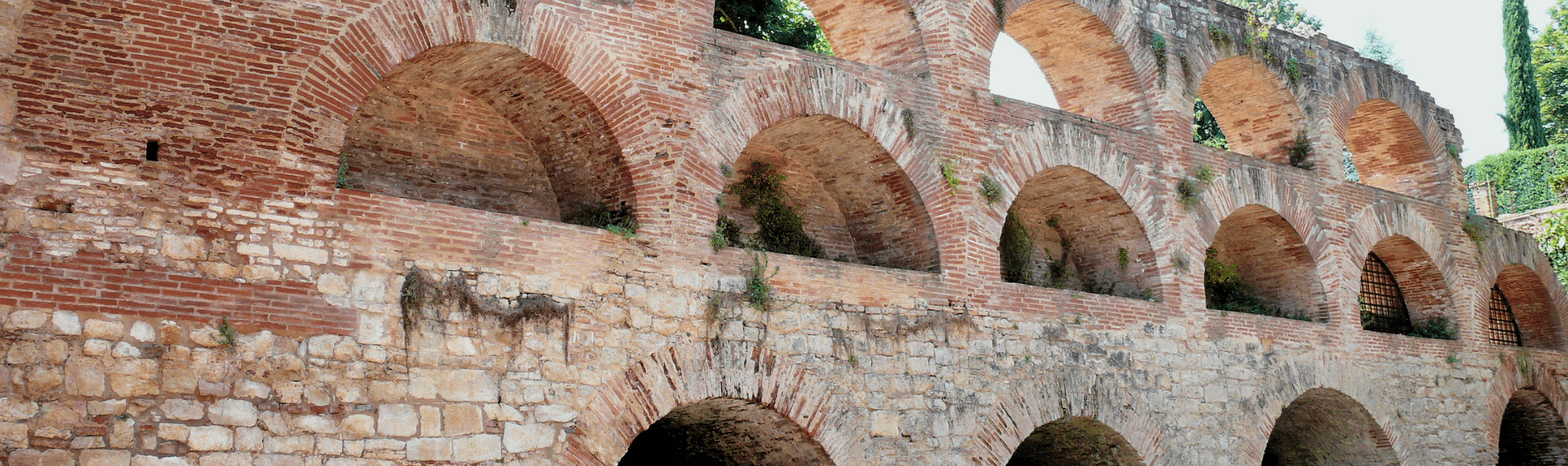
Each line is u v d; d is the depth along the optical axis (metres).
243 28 11.79
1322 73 23.38
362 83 12.41
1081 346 17.73
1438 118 26.28
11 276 10.46
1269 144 23.45
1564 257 30.88
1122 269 19.92
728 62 15.16
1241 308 21.73
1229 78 22.80
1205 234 20.09
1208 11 21.58
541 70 13.95
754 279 14.69
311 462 11.44
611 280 13.57
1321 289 22.06
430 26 12.94
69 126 10.93
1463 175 26.53
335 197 12.06
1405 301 25.80
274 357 11.45
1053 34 20.28
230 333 11.26
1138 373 18.36
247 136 11.65
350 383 11.77
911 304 16.06
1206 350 19.47
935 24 17.66
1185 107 20.50
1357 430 22.42
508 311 12.80
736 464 16.84
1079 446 18.77
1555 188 33.69
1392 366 22.81
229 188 11.50
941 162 16.92
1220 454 19.12
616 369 13.36
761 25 25.28
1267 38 22.45
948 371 16.12
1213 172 20.59
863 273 15.71
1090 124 19.06
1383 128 25.95
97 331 10.72
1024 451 19.81
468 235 12.76
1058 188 19.61
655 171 14.22
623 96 14.18
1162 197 19.62
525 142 15.66
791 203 17.84
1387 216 23.86
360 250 12.09
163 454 10.79
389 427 11.89
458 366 12.40
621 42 14.30
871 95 16.48
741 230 17.22
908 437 15.53
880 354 15.55
